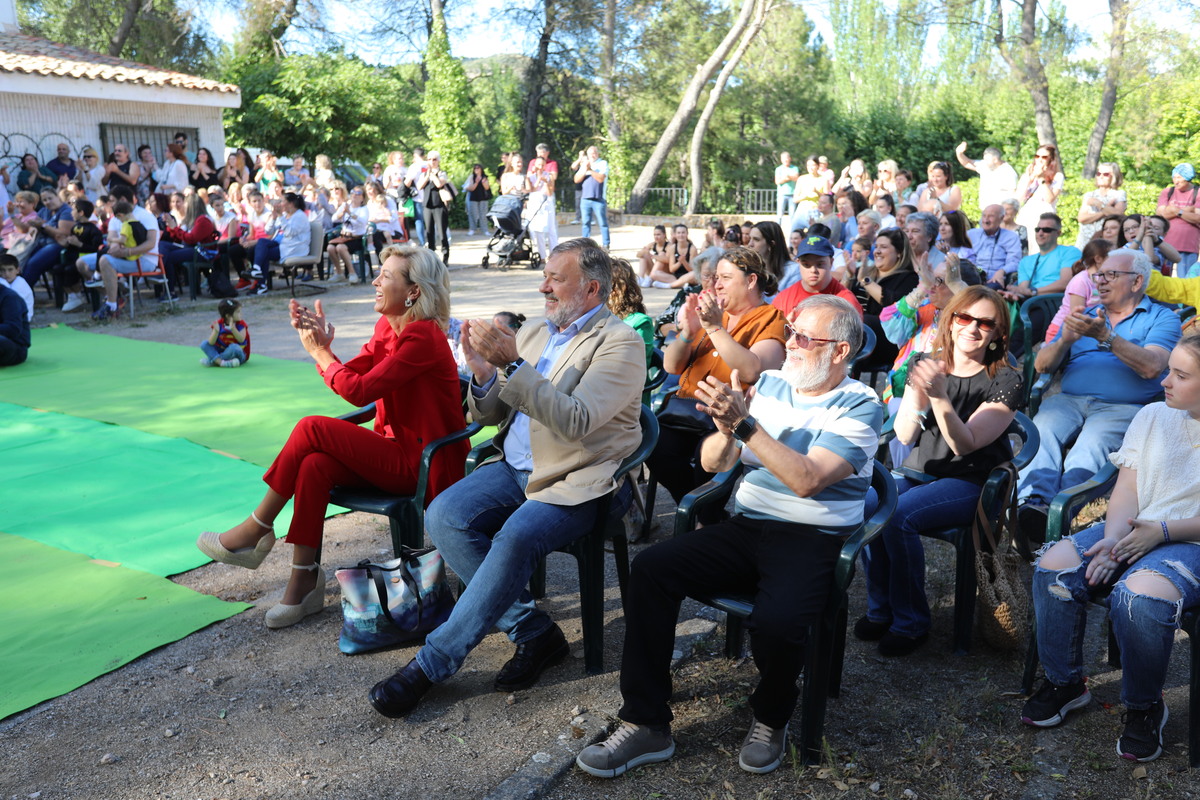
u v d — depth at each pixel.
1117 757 2.88
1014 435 4.14
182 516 4.87
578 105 32.84
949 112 29.84
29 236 11.73
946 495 3.47
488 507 3.41
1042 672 3.36
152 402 7.13
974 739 2.98
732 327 4.17
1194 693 2.79
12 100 15.95
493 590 3.09
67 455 5.84
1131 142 22.98
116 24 29.59
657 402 5.34
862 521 3.00
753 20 27.52
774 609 2.77
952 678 3.36
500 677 3.27
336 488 3.81
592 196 15.93
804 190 14.84
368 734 3.03
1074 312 4.23
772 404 3.09
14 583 4.07
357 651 3.51
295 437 3.67
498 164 31.50
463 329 3.50
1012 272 7.82
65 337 9.91
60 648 3.53
